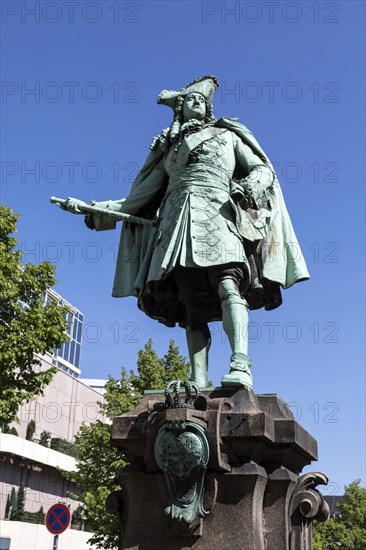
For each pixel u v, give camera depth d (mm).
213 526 4332
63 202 5801
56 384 42031
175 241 5258
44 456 38156
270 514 4520
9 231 15664
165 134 5781
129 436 4645
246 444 4398
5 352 14344
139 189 5844
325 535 35938
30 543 34688
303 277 5508
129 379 21516
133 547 4449
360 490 37688
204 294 5359
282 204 5672
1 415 14391
